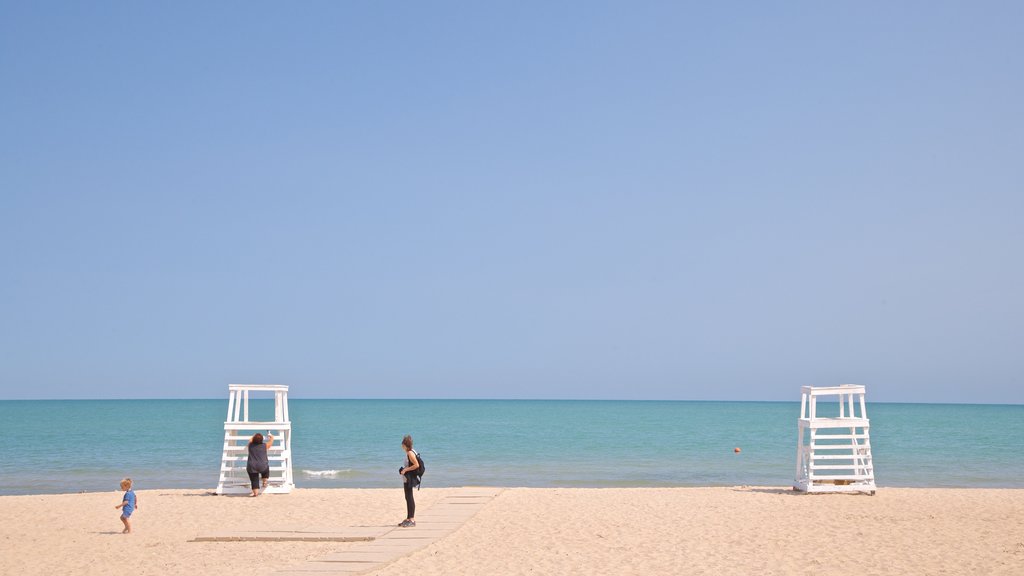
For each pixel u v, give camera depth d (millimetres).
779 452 45750
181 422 83438
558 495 23078
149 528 17922
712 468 36312
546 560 14062
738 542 15727
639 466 37500
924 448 48219
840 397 23297
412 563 13836
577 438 60406
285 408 24016
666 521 18344
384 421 91062
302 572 12867
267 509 20438
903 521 18047
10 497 23516
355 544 15422
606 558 14234
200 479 31250
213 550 15219
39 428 70938
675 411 141000
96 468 35688
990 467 36094
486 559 14148
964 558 14016
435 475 33594
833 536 16234
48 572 13461
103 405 187000
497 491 23922
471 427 77500
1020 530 16844
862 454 23125
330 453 45625
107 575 13156
